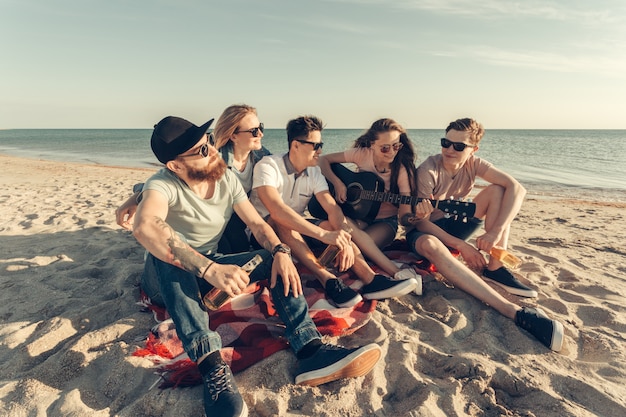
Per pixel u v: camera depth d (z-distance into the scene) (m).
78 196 8.08
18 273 3.66
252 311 2.71
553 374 2.34
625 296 3.41
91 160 22.95
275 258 2.42
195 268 2.17
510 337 2.72
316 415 2.00
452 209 3.35
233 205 2.70
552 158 23.80
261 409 2.04
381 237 3.58
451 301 3.16
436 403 2.11
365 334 2.71
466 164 3.61
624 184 13.51
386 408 2.10
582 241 5.30
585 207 8.60
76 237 4.79
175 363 2.26
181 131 2.35
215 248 2.78
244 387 2.16
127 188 9.55
